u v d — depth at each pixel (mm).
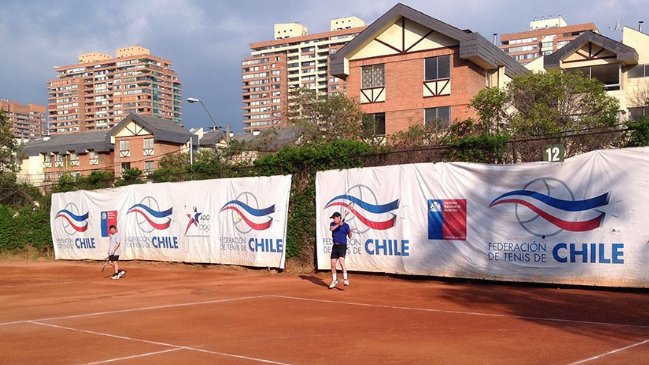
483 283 15023
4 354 8602
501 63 33844
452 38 32031
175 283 17688
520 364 7168
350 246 17500
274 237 19312
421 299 12969
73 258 26812
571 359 7305
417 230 16094
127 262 24109
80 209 26484
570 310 10930
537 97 24312
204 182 21547
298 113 33406
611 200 13070
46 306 13633
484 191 14977
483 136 15734
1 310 13164
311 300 13297
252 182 20047
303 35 151750
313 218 18766
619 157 13047
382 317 10812
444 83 32188
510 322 9914
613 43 37469
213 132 69750
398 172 16562
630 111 36469
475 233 15055
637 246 12688
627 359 7211
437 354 7797
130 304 13484
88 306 13391
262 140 39031
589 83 23984
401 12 32812
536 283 14070
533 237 14133
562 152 13891
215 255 21062
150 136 64438
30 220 29266
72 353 8547
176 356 8172
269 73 151000
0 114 48438
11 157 47656
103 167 66375
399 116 33406
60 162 73438
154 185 23250
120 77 167500
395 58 33656
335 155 18406
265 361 7730
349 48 34719
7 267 25828
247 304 12922
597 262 13188
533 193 14195
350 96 34906
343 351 8141
